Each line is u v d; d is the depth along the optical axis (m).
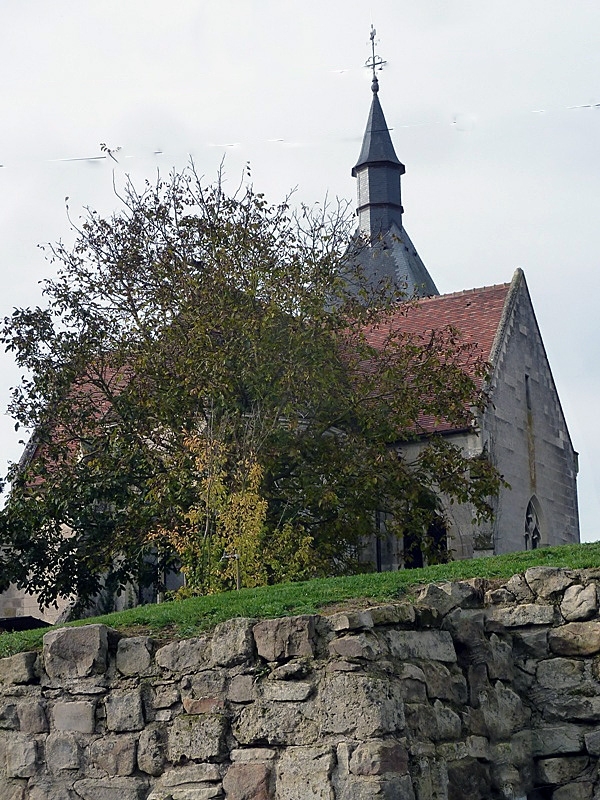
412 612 13.75
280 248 32.41
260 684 13.20
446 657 13.95
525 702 15.10
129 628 15.12
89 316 32.50
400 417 30.25
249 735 13.11
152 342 31.03
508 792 14.03
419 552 34.53
